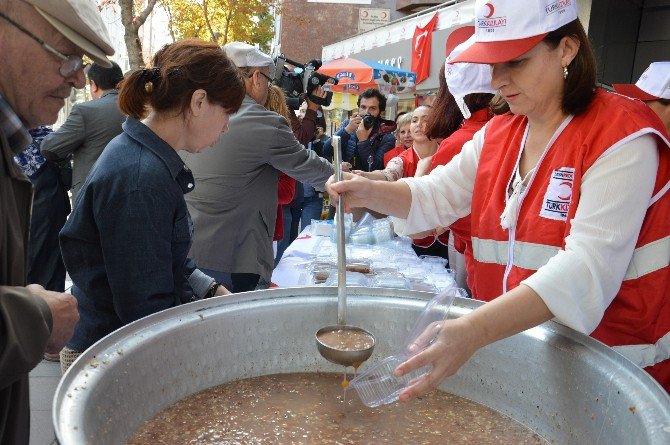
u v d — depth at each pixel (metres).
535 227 1.22
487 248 1.37
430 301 1.21
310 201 5.64
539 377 1.10
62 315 0.92
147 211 1.42
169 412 1.07
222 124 1.65
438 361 0.91
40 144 3.31
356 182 1.39
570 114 1.22
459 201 1.53
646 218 1.14
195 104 1.55
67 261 1.53
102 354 0.94
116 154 1.47
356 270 2.36
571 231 1.10
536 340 1.11
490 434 1.10
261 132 2.40
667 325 1.17
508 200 1.31
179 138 1.59
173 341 1.08
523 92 1.22
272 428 1.06
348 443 1.03
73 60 0.93
